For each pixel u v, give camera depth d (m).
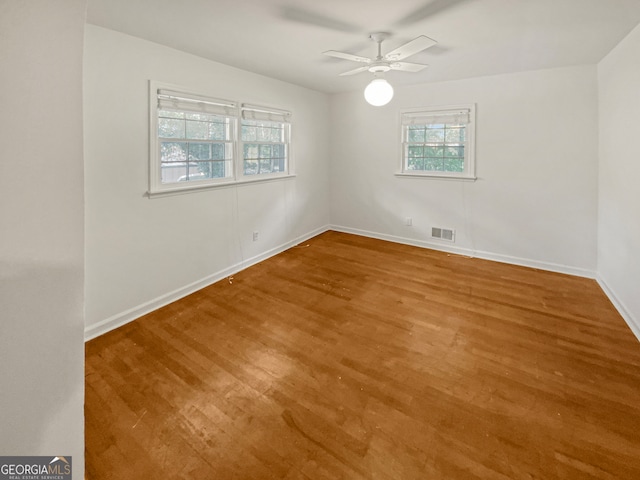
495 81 3.95
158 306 3.06
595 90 3.45
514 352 2.38
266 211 4.31
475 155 4.21
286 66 3.52
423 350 2.41
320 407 1.89
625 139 2.78
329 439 1.68
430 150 4.65
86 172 2.47
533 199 3.94
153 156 2.88
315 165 5.21
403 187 4.89
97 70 2.46
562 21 2.39
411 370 2.20
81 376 0.65
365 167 5.21
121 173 2.68
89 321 2.58
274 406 1.90
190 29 2.51
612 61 3.02
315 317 2.89
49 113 0.58
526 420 1.78
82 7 0.59
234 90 3.58
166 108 2.95
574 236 3.76
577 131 3.59
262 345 2.48
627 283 2.76
